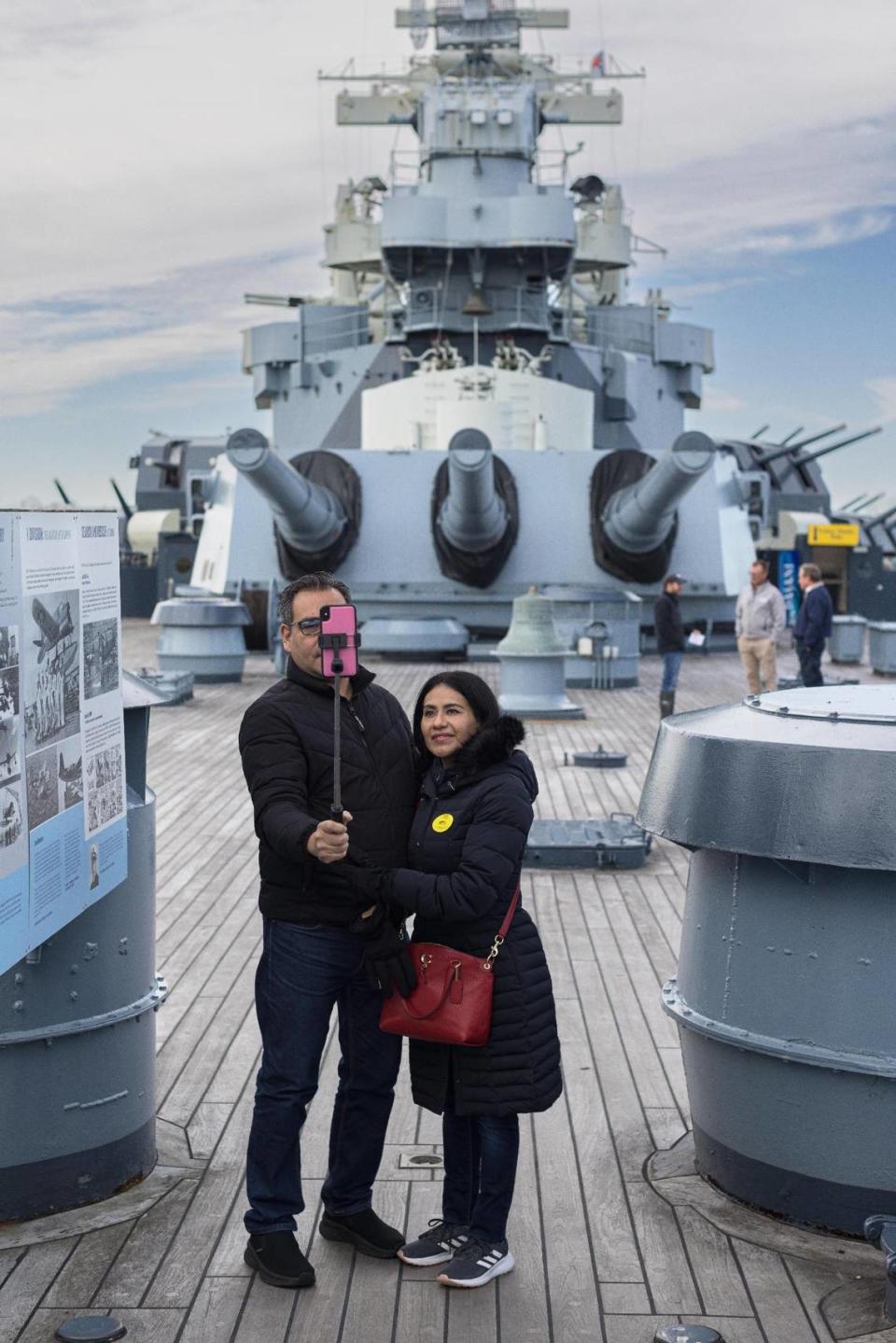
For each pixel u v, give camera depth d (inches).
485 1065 146.7
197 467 1669.5
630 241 1254.9
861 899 152.0
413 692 738.2
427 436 1064.2
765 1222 160.2
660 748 169.2
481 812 146.5
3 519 130.5
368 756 150.5
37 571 139.1
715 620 1068.5
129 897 168.1
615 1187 172.4
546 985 150.3
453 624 929.5
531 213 1082.1
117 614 162.2
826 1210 157.2
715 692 797.2
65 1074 162.7
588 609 835.4
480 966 145.3
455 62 1207.6
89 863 152.5
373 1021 155.0
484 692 150.7
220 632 844.0
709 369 1288.1
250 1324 140.9
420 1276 151.5
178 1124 191.8
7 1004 158.7
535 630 676.7
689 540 1058.7
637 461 1017.5
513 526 1000.2
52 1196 163.5
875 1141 153.5
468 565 983.6
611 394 1202.6
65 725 146.3
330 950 149.4
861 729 154.5
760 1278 149.4
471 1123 154.9
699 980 166.2
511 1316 142.9
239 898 324.2
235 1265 152.6
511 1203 168.6
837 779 149.5
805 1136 156.8
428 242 1083.3
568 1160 180.5
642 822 168.2
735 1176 165.0
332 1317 142.6
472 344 1149.1
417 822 150.3
